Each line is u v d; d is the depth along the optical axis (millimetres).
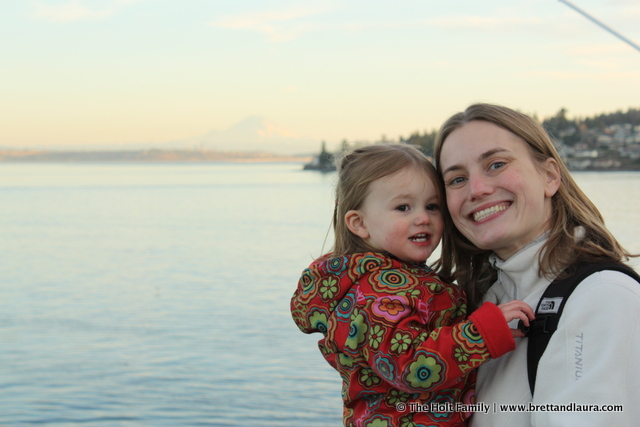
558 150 2004
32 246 40875
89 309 20938
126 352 14914
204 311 19656
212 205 76188
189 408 10727
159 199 88250
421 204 2090
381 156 2139
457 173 1912
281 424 9727
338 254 2229
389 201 2092
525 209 1813
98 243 42094
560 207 1845
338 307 2025
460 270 2172
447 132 1961
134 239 44125
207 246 38750
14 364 14148
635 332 1547
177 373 12930
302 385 11844
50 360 14422
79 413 10672
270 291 23203
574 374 1588
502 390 1806
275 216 60875
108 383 12492
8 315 20109
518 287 1882
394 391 1934
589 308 1602
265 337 15867
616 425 1515
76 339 16516
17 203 83312
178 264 31609
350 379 2000
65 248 39719
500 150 1823
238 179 164375
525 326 1760
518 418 1751
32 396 11805
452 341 1762
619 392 1528
